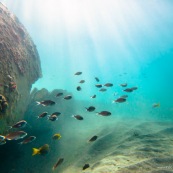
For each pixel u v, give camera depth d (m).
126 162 5.31
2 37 6.48
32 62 8.80
